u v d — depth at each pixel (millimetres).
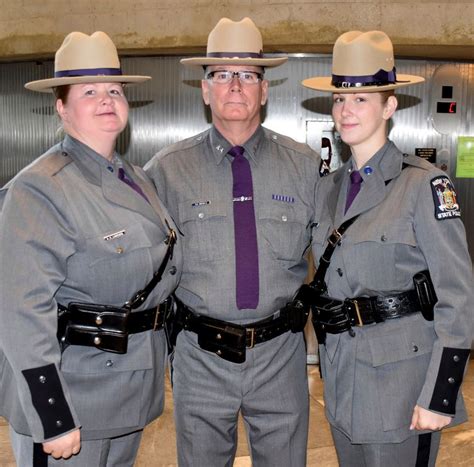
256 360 2195
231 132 2254
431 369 1883
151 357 1969
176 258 2084
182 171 2293
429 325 1965
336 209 2086
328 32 3750
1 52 4082
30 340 1732
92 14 3887
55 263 1804
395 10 3736
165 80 4039
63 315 1879
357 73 1967
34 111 4180
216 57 2221
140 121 4070
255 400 2219
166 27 3812
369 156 2029
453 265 1873
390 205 1955
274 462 2264
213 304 2178
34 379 1726
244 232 2213
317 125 4105
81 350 1896
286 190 2277
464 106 4203
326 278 2062
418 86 4176
